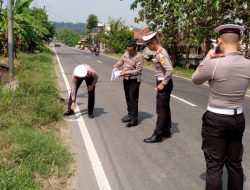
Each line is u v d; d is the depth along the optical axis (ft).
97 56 80.48
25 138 11.38
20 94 17.17
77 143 12.66
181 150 12.18
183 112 18.22
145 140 12.93
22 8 41.50
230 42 7.25
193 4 37.19
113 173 10.18
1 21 41.32
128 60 14.64
